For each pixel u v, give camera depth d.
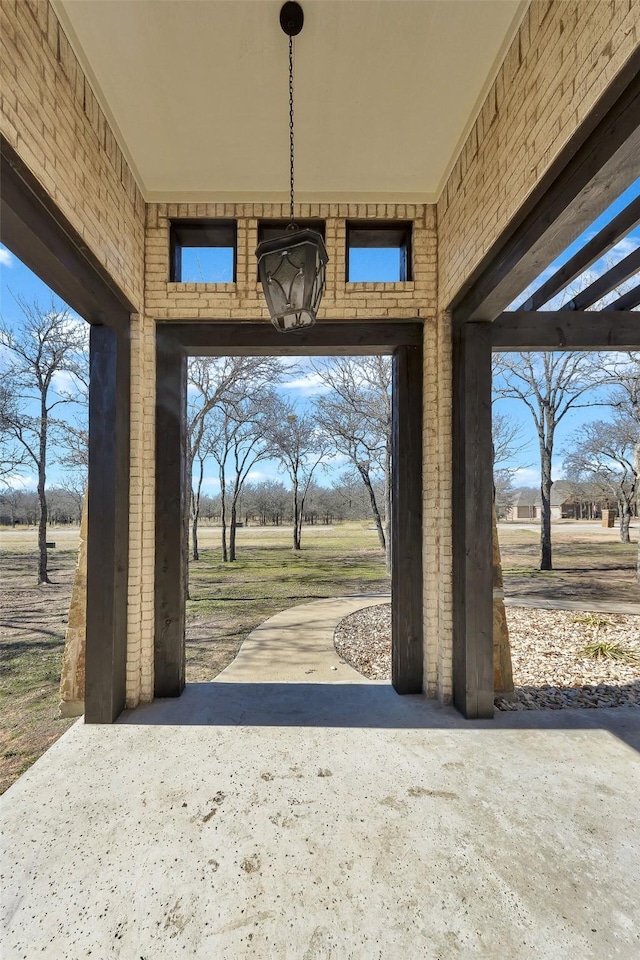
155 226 3.52
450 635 3.35
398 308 3.58
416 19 2.27
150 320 3.50
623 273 3.13
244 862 1.85
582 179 1.84
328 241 3.58
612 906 1.65
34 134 1.98
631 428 14.62
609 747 2.74
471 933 1.55
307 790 2.31
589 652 5.12
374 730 2.93
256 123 2.88
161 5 2.17
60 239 2.33
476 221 2.83
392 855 1.88
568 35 1.86
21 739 3.94
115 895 1.70
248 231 3.56
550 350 3.70
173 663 3.45
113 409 3.09
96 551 3.04
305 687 3.68
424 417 3.63
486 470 3.20
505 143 2.44
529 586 9.56
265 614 7.76
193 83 2.59
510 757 2.62
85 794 2.27
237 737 2.83
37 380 10.78
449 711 3.21
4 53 1.77
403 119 2.87
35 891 1.71
